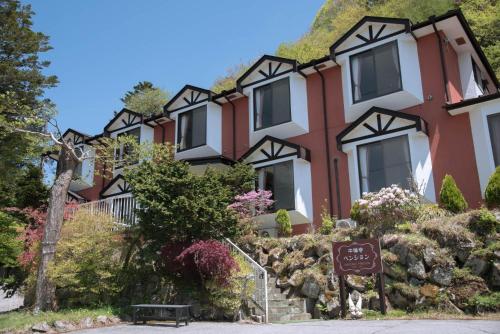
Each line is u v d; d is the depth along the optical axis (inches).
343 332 314.5
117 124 957.8
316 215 643.5
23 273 620.1
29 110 629.9
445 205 473.7
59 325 414.9
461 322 328.2
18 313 476.1
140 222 494.0
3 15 780.6
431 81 602.2
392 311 389.7
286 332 333.7
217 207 486.0
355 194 597.0
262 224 648.4
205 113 808.3
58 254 493.4
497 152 523.5
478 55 674.2
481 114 543.5
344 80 674.8
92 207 597.0
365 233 468.1
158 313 465.7
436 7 1094.4
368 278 419.5
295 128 695.7
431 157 569.6
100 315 444.1
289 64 722.8
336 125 667.4
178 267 474.0
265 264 520.7
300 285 458.0
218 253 441.4
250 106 749.3
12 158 705.6
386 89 619.2
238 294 435.8
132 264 522.3
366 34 657.0
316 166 666.8
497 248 378.0
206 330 372.8
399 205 462.6
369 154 599.8
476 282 371.9
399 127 580.1
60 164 531.8
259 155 695.7
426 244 402.9
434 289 382.0
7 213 659.4
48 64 823.7
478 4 1089.4
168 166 503.5
